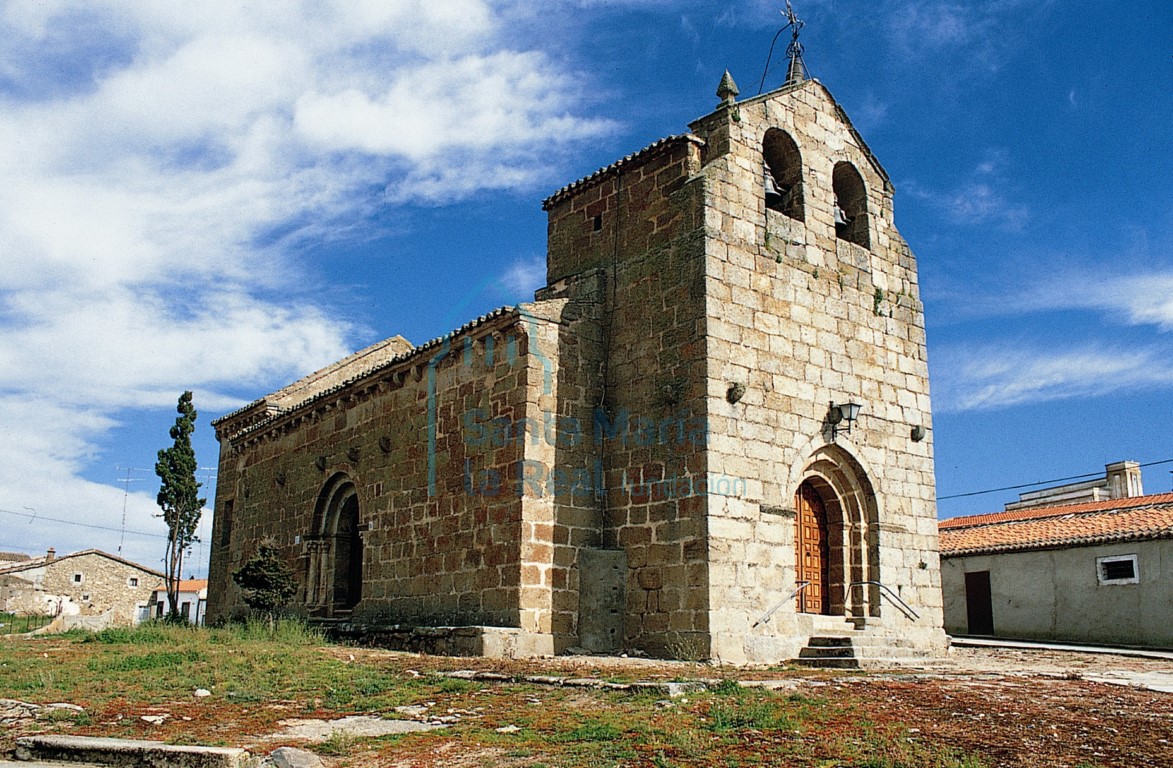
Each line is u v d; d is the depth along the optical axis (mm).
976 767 8555
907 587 21672
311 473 28266
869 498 21594
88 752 9750
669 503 19141
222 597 34406
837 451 21234
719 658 17703
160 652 16938
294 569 28406
